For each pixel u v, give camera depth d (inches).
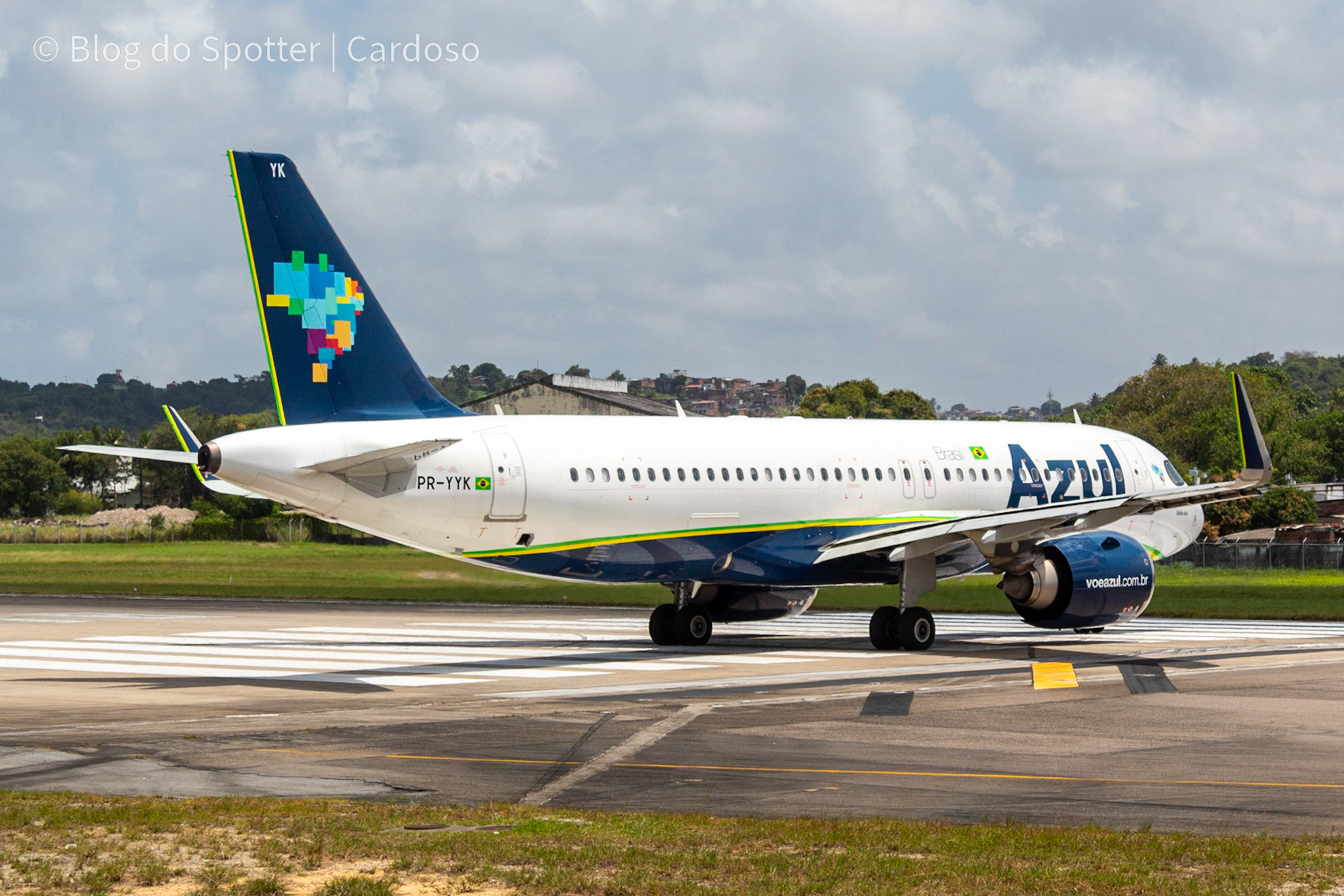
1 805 1544.0
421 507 3435.0
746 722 2362.2
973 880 1244.5
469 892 1205.7
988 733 2255.2
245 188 3348.9
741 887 1218.0
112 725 2304.4
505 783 1777.8
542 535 3622.0
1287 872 1285.7
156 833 1408.7
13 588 6978.4
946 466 4298.7
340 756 1975.9
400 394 3533.5
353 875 1253.7
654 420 3905.0
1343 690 2883.9
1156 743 2150.6
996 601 6156.5
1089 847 1380.4
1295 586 7322.8
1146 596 3951.8
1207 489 3422.7
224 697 2746.1
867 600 6254.9
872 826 1483.8
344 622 5098.4
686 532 3823.8
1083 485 4576.8
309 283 3410.4
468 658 3646.7
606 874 1259.8
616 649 3949.3
